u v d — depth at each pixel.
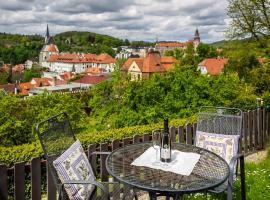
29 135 12.59
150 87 9.46
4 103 12.52
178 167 3.07
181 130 5.67
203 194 4.38
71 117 13.22
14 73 107.19
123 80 11.37
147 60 59.66
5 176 3.39
